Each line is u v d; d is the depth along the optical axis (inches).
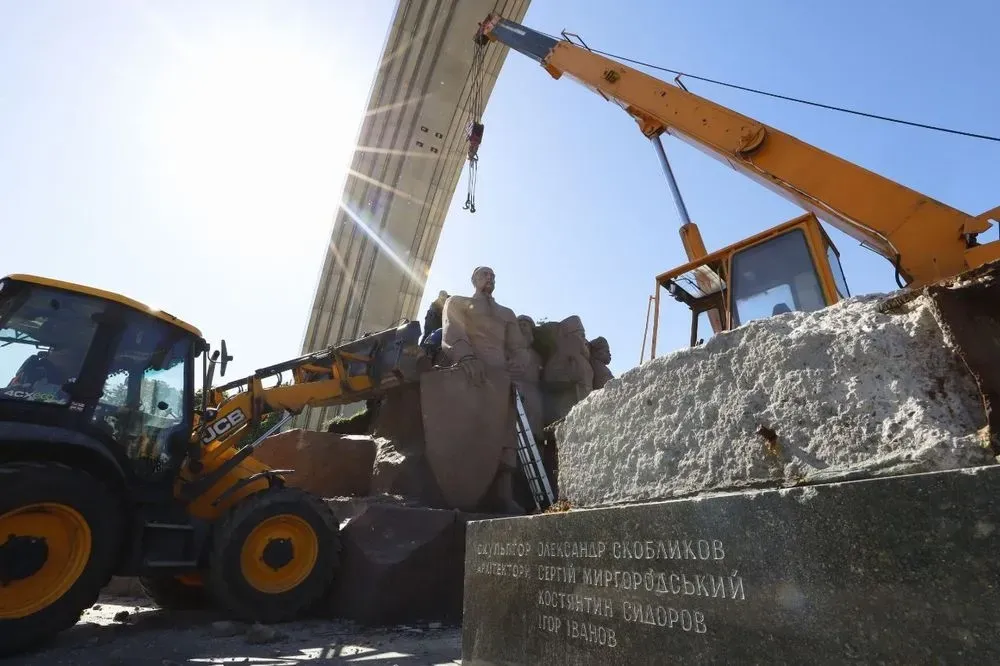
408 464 440.1
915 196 248.7
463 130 1585.9
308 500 315.9
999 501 57.2
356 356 438.9
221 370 322.3
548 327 614.2
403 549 318.3
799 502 75.2
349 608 309.4
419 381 448.1
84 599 219.8
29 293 248.4
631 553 100.4
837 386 98.1
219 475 309.7
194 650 226.8
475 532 154.6
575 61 446.0
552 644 116.2
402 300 1654.8
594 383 636.1
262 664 204.8
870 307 100.6
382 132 1555.1
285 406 399.2
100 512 228.2
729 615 80.7
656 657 91.0
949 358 88.7
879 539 66.1
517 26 522.3
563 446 166.2
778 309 200.8
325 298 1583.4
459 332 489.7
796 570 73.7
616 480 140.3
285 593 293.4
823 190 276.5
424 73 1488.7
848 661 65.9
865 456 91.1
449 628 293.9
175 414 279.4
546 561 123.0
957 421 85.4
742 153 311.9
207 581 305.1
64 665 196.2
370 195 1601.9
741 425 111.7
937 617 59.7
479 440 436.8
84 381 247.4
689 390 125.1
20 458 229.0
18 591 210.4
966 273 83.3
